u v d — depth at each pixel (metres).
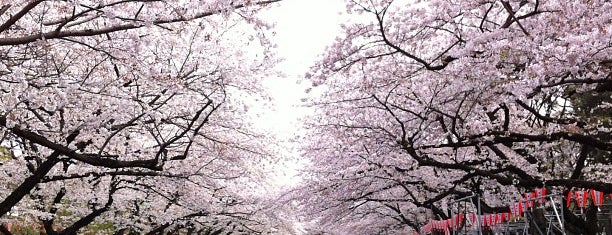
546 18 7.22
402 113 11.30
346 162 14.70
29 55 8.66
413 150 10.18
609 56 7.10
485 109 10.34
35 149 10.95
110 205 12.87
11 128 7.54
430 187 13.67
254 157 14.05
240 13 7.01
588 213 11.77
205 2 6.68
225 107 11.20
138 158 12.16
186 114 10.87
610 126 14.11
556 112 16.19
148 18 6.72
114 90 8.90
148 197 15.09
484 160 12.30
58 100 7.82
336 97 11.93
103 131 9.54
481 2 7.62
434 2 7.95
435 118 10.52
